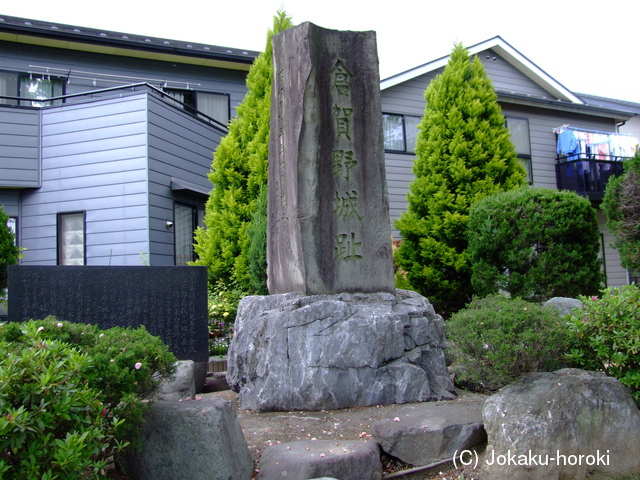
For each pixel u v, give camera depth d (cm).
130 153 1080
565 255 815
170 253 1133
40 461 256
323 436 415
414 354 506
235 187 945
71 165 1109
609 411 371
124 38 1284
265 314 522
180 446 327
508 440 358
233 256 912
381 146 559
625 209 1004
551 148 1527
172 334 636
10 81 1234
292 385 483
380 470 366
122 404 306
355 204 545
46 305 611
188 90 1399
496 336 404
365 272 544
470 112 1034
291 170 547
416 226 1008
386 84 1330
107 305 626
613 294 444
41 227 1116
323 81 543
